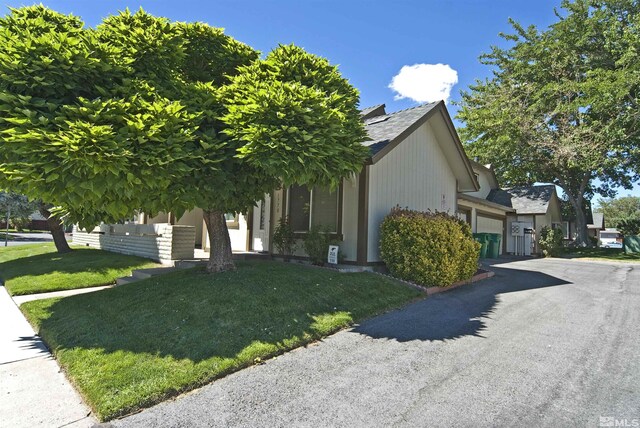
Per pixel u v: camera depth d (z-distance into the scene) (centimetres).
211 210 651
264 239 1072
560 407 292
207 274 666
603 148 1736
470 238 906
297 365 375
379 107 1414
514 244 1997
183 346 395
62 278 856
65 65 457
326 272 711
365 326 509
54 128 430
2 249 1625
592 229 3953
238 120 534
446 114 1032
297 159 524
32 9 563
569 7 1969
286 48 665
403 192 946
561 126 1950
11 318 580
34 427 273
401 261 773
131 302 545
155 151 455
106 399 298
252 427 266
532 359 391
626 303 660
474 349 420
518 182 2545
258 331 438
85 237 1599
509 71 2248
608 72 1677
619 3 1848
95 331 452
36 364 394
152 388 313
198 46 704
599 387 326
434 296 710
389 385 330
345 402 300
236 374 354
